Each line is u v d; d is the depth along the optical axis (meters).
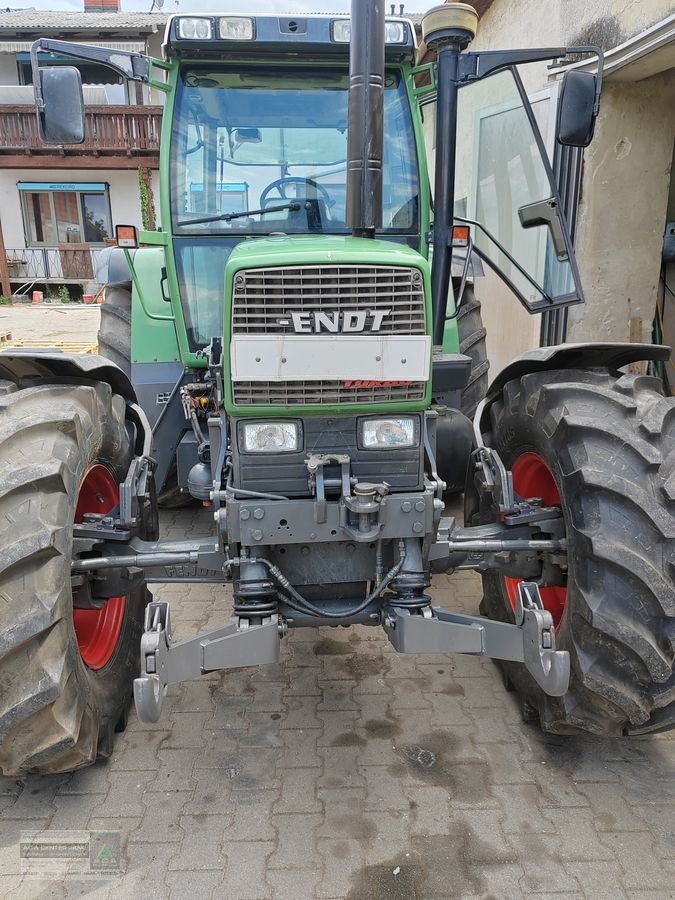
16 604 2.00
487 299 7.23
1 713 1.97
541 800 2.35
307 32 3.12
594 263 5.41
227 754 2.58
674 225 5.86
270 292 2.13
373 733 2.69
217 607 3.64
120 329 4.46
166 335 3.97
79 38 19.42
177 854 2.14
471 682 3.01
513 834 2.21
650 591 2.13
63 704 2.08
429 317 2.22
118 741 2.66
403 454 2.33
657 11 4.42
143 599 3.07
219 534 2.32
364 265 2.13
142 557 2.42
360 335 2.18
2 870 2.10
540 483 2.84
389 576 2.33
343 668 3.12
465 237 3.49
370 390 2.25
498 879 2.05
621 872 2.07
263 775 2.47
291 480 2.32
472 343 4.51
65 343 6.98
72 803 2.35
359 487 2.20
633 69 4.83
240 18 3.09
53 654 2.04
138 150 17.64
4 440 2.13
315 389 2.23
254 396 2.23
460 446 3.31
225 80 3.34
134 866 2.10
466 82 3.07
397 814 2.29
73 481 2.22
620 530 2.19
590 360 2.67
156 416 3.96
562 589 2.82
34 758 2.07
